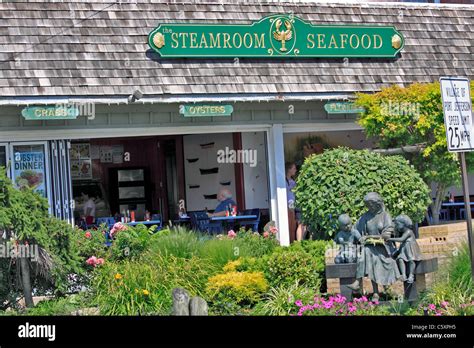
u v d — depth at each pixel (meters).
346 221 15.58
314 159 18.45
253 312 14.83
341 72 22.97
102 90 20.66
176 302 13.51
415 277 15.16
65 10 21.36
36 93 20.02
